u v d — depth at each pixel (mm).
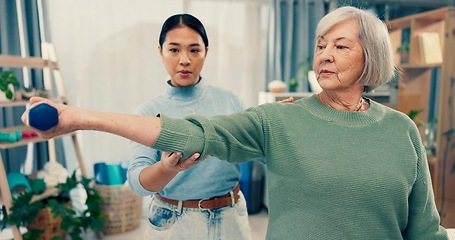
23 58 2449
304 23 3426
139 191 1024
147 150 1129
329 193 770
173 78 1227
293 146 798
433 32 2549
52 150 2855
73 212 2400
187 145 685
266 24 3436
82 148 3061
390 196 786
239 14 3371
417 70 2537
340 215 771
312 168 776
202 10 3250
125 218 2775
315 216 780
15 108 2748
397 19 2617
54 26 2906
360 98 897
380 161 791
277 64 3389
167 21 1197
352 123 829
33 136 2496
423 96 2541
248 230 1274
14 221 2178
